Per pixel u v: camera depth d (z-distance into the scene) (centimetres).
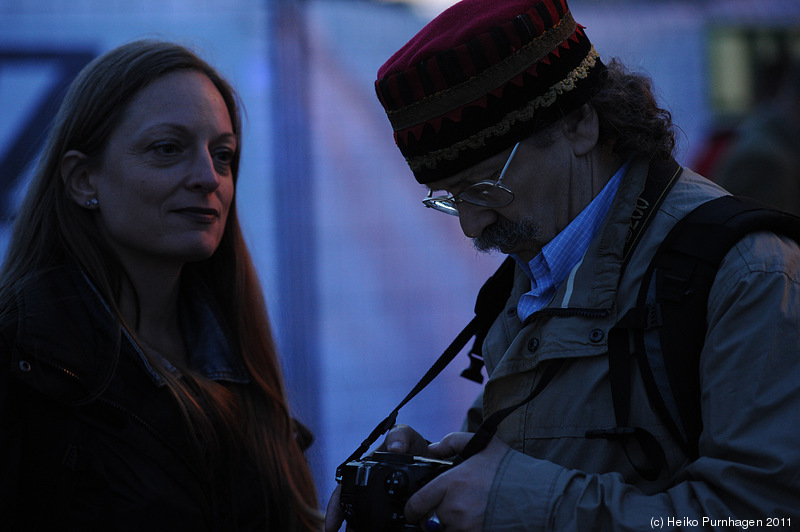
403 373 741
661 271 238
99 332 296
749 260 226
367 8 725
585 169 265
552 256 264
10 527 269
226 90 340
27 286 296
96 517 275
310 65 711
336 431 721
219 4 689
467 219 269
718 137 748
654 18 770
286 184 706
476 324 305
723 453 215
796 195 657
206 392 322
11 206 641
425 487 237
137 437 288
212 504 303
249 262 366
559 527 220
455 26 257
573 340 246
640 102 265
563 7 262
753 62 781
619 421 231
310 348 714
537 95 251
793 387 212
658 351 232
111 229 310
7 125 655
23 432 274
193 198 311
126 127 306
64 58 670
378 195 734
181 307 356
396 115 264
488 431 242
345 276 728
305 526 343
